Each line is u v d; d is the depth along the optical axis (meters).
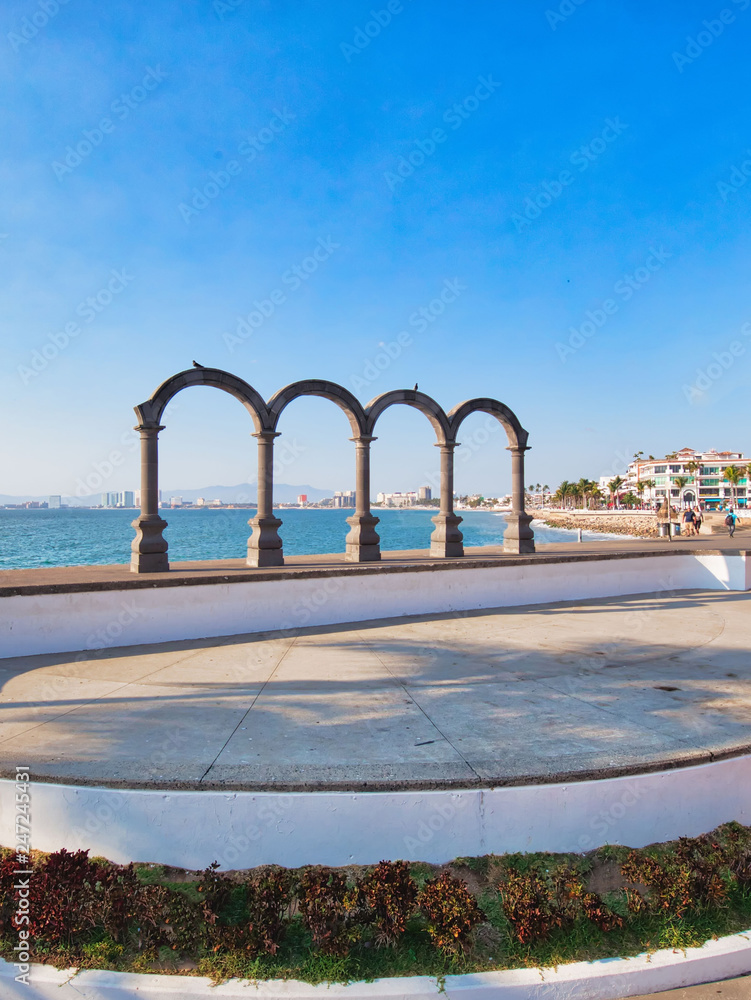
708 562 15.15
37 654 8.67
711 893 3.98
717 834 4.54
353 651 8.67
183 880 4.02
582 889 3.94
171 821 4.09
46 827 4.21
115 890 3.74
